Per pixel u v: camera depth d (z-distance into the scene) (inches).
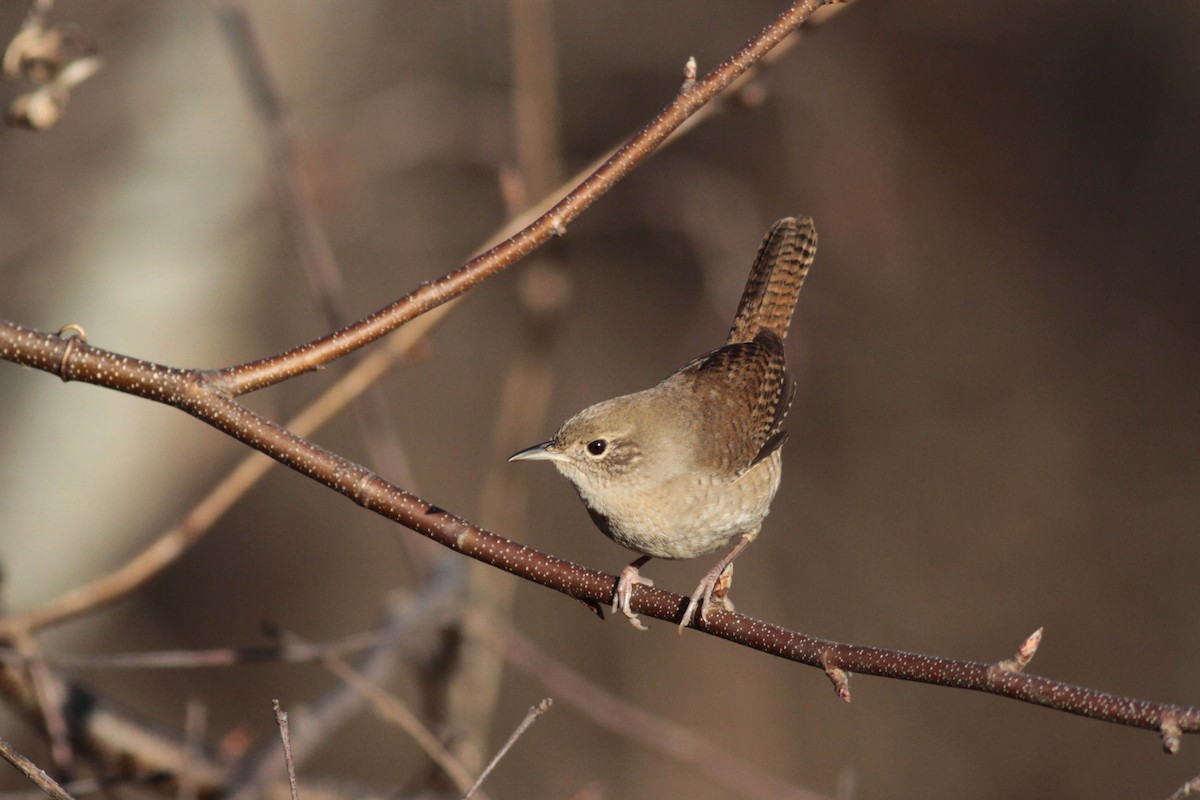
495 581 331.0
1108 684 554.9
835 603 584.1
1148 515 589.0
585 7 628.1
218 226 405.7
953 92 682.8
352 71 488.1
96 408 380.2
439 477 639.8
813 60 632.4
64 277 396.8
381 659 292.8
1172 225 648.4
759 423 239.6
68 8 404.8
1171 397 618.8
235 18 311.1
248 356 429.1
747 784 301.9
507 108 483.2
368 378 250.1
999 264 657.0
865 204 631.8
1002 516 598.5
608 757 542.3
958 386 628.1
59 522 372.5
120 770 257.3
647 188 505.4
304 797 265.6
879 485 612.1
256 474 247.1
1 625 236.5
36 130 212.5
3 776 427.2
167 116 407.8
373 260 632.4
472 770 295.9
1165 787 515.2
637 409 231.0
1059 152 676.7
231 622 591.5
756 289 265.7
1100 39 681.6
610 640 574.9
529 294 344.2
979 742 539.5
